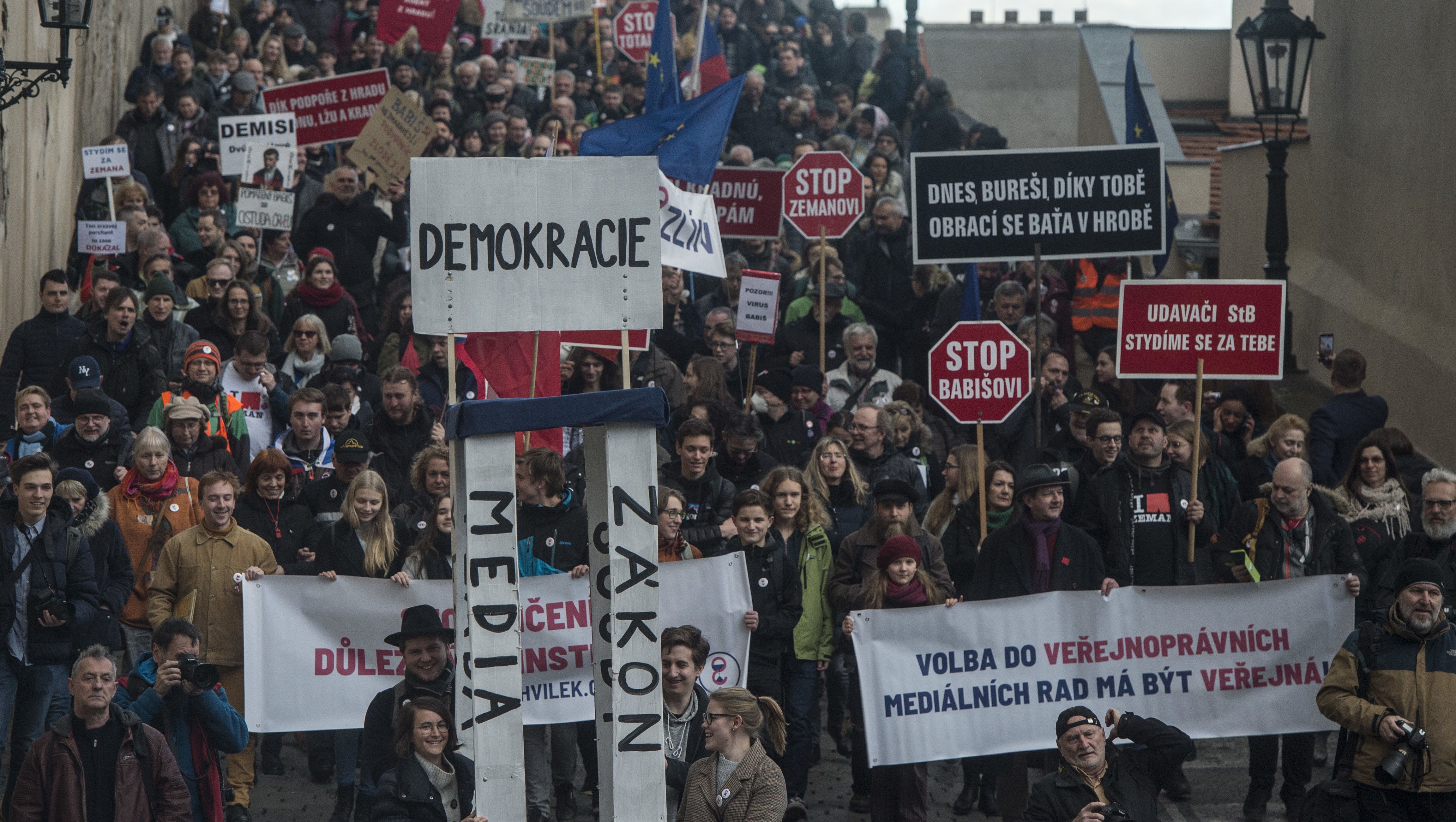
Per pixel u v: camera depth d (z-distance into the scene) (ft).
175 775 24.56
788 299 55.21
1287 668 30.76
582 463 37.17
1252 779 31.04
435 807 23.56
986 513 33.42
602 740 19.26
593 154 40.96
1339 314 52.39
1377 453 33.14
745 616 30.19
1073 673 30.19
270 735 33.65
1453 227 45.14
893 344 53.21
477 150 65.21
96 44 63.41
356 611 30.07
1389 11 49.67
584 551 30.99
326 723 29.84
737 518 30.60
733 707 24.43
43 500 28.81
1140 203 37.40
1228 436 40.24
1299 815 27.58
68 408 37.22
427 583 30.25
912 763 29.45
